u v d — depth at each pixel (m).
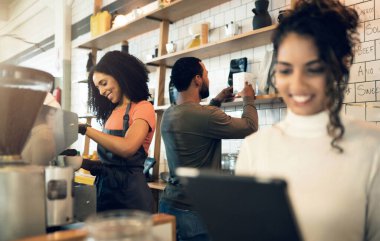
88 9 5.29
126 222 0.76
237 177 0.63
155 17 3.57
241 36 2.68
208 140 2.08
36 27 7.17
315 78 0.97
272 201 0.62
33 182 1.06
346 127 1.08
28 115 1.10
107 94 2.21
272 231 0.67
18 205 1.03
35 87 1.10
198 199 0.72
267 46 2.89
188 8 3.35
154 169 3.59
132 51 4.40
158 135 3.62
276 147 1.15
